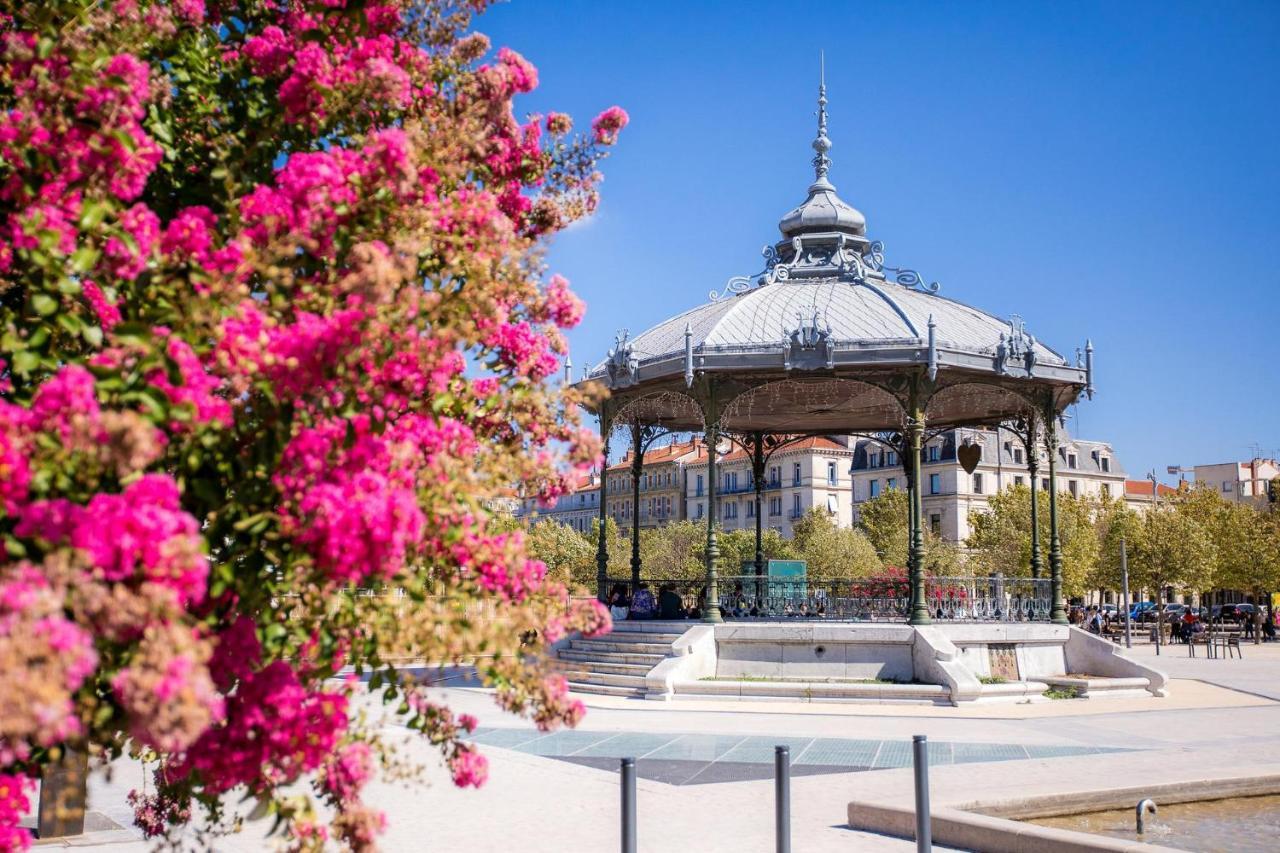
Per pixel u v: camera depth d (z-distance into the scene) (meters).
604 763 13.31
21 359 3.43
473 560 4.23
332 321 3.56
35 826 9.89
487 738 15.44
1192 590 64.44
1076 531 60.38
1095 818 9.73
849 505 110.38
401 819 10.02
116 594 2.76
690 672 21.03
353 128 4.81
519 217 5.34
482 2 5.19
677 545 83.25
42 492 3.07
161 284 3.68
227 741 3.62
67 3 3.77
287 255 3.79
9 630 2.53
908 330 22.27
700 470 121.44
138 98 3.64
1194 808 10.11
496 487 4.53
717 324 23.27
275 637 3.86
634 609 25.52
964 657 22.00
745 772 12.65
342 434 3.64
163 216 4.46
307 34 4.67
